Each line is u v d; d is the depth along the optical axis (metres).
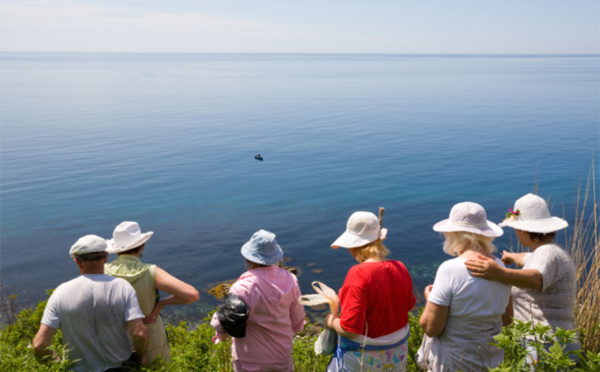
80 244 3.74
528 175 34.47
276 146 51.19
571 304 3.44
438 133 58.25
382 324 3.22
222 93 129.38
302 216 25.67
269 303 3.55
